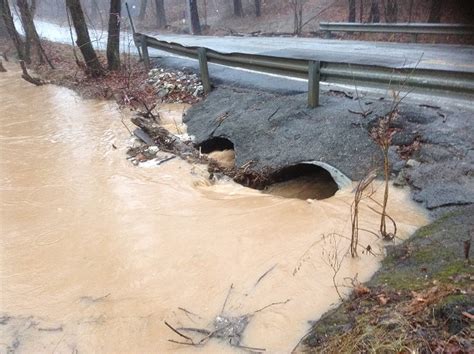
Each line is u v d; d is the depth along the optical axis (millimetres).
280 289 3803
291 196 5910
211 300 3768
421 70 5379
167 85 11070
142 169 6812
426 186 4828
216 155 7676
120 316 3678
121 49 17391
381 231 4219
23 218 5543
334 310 3404
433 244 3822
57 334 3551
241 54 8312
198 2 36062
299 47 13164
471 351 2385
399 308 3004
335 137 6004
